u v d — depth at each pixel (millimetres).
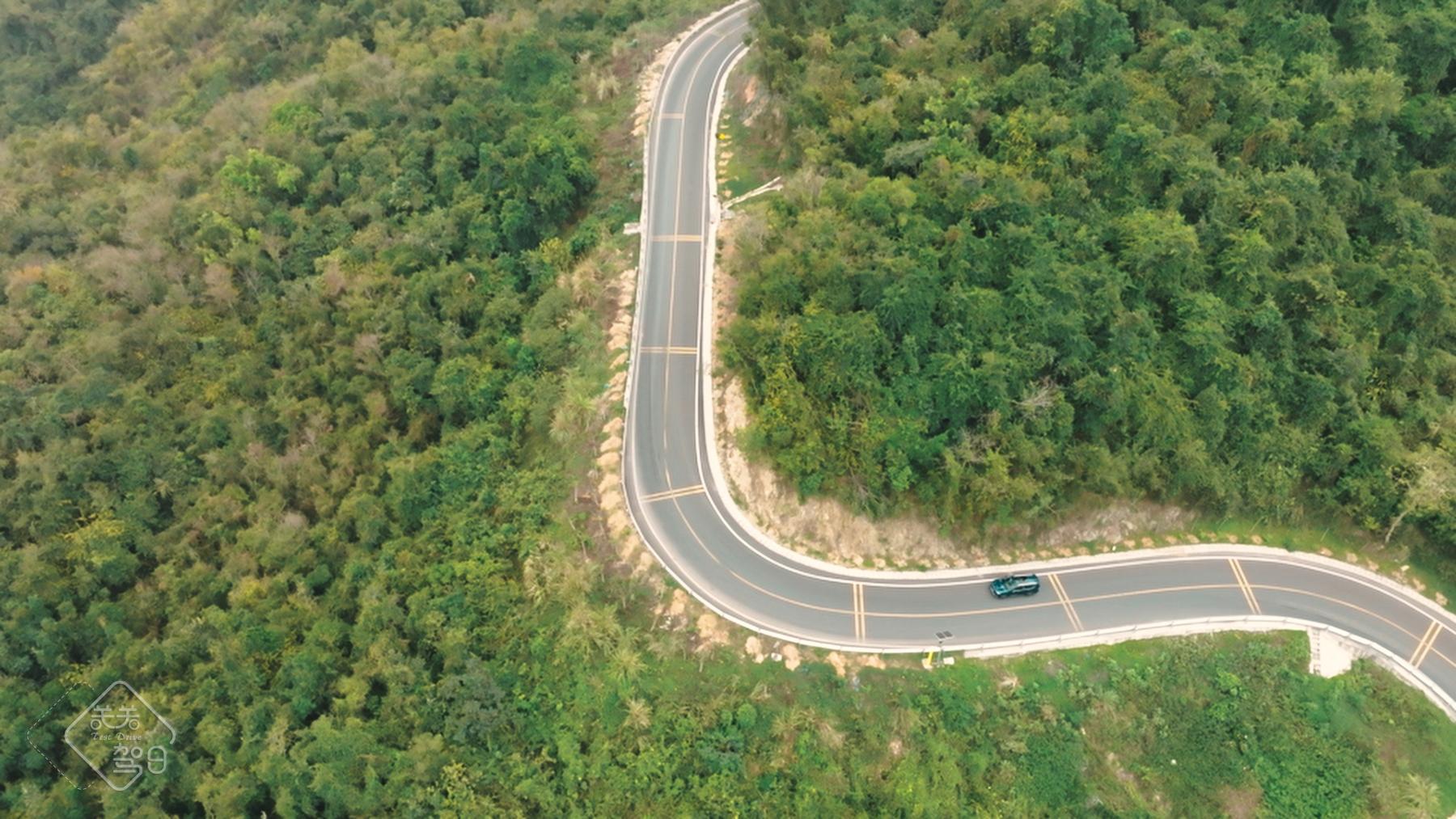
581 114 93562
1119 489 65625
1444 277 73938
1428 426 69312
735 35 105812
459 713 58031
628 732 57188
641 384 74375
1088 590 66375
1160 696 61844
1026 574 66562
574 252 84188
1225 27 82000
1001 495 63562
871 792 57000
